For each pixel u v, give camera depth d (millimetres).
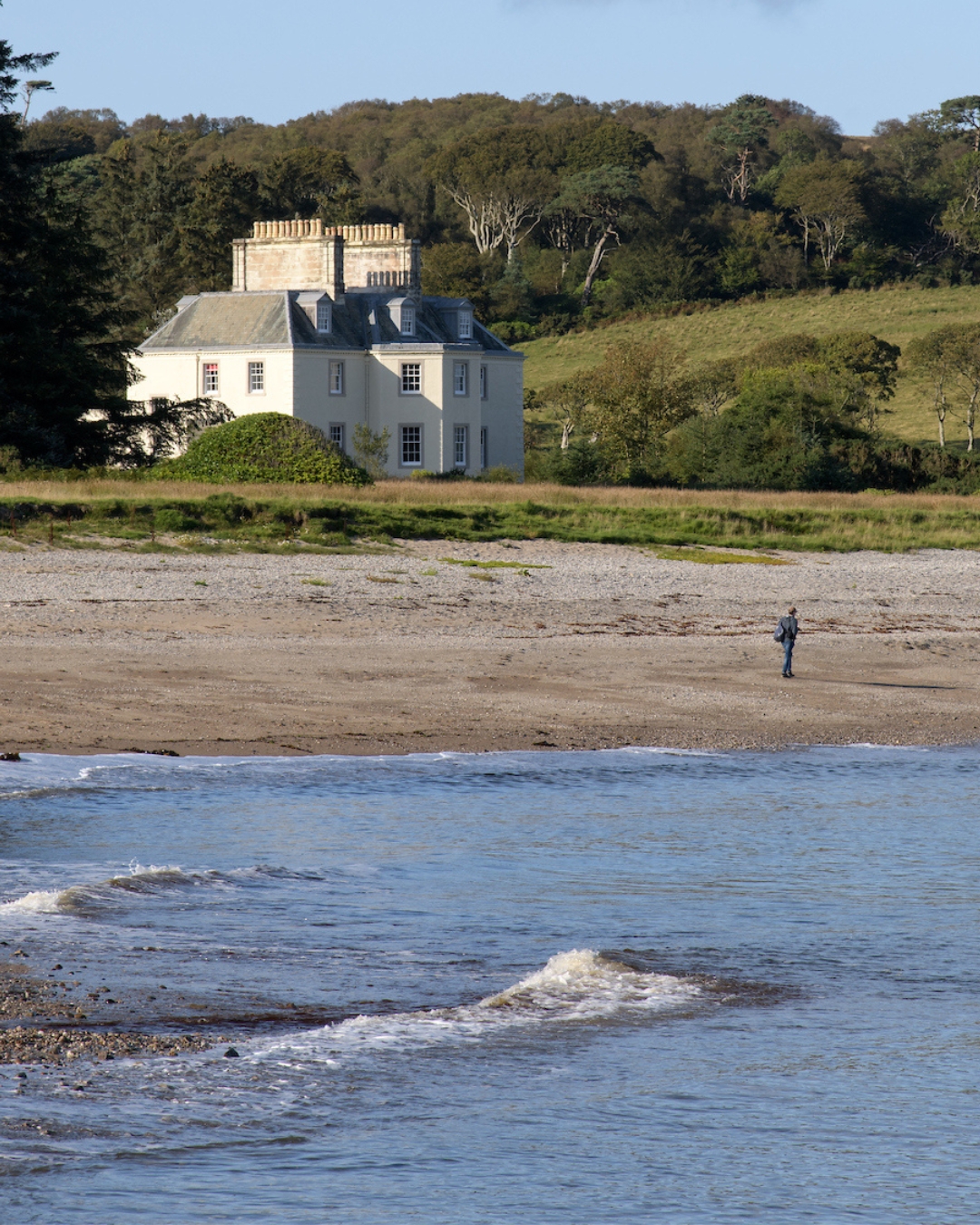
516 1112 32344
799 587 152125
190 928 44500
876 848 58438
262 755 74375
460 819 62000
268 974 40625
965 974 42656
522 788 69312
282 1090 32906
